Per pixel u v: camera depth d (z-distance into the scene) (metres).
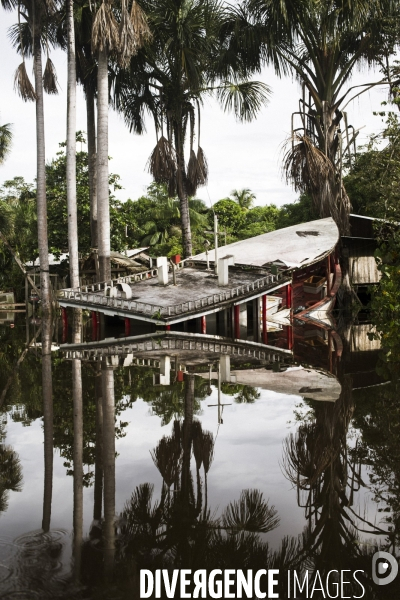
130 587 4.05
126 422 8.62
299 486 5.99
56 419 8.91
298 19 25.59
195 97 29.09
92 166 31.17
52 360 15.00
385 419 8.52
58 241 34.22
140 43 24.66
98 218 24.88
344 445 7.30
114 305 20.69
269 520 5.17
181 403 9.78
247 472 6.41
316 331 21.06
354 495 5.75
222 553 4.58
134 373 12.65
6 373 13.17
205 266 26.17
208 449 7.25
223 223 58.69
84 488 5.96
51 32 29.81
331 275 27.05
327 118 27.28
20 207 44.09
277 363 13.86
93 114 31.03
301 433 7.89
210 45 28.67
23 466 6.70
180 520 5.16
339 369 12.98
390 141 23.14
